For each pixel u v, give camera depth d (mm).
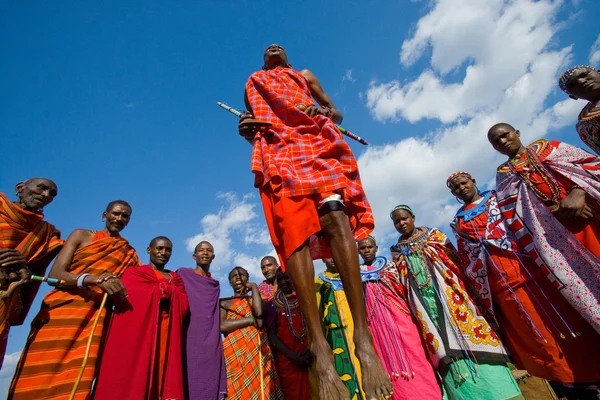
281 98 2654
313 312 2078
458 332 4430
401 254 5309
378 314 5137
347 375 5023
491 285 4375
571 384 3873
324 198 2207
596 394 3896
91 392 3807
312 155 2406
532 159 4180
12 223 4078
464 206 4977
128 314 4207
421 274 4945
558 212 3883
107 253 4555
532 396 5605
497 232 4309
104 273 4129
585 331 3709
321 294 5836
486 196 4770
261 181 2473
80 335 3951
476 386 4152
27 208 4270
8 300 3699
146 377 3975
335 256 2146
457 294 4602
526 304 4004
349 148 2412
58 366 3707
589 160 3887
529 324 3957
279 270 6191
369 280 5422
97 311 4121
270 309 6133
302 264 2113
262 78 2896
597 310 3516
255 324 5996
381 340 4988
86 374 3734
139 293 4379
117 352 3973
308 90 2947
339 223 2137
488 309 4438
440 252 4922
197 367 4645
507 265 4195
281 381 5617
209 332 4973
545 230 3920
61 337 3818
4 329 3650
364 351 1992
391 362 4812
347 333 5266
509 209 4281
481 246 4410
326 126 2502
